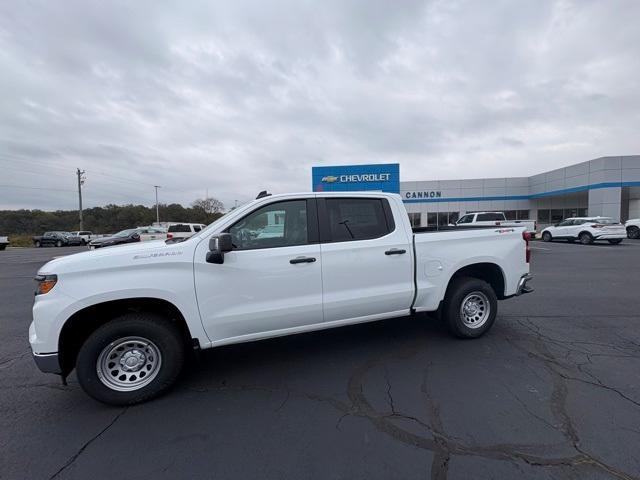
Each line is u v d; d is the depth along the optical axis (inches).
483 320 178.9
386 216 161.3
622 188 989.8
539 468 87.2
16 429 110.1
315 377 140.7
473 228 186.1
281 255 139.5
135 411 119.4
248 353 166.2
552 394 122.4
